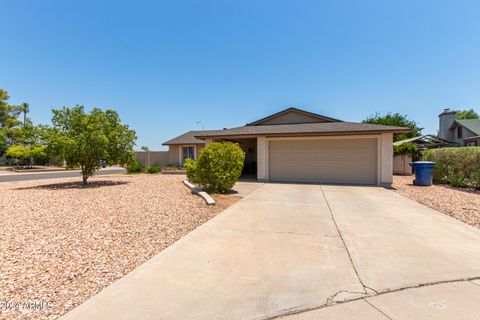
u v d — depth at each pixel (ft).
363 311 7.82
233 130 49.24
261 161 43.68
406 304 8.20
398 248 13.08
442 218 19.19
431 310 7.86
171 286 9.24
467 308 7.94
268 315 7.61
